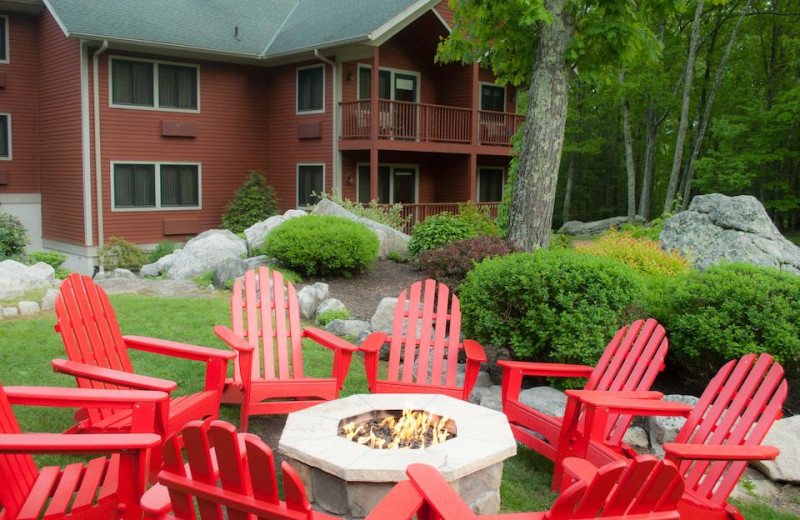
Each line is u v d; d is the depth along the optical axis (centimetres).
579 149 2855
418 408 369
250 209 1831
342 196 1839
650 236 1226
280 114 1947
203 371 551
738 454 282
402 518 200
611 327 490
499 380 567
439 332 501
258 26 1995
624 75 2548
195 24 1838
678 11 962
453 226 1080
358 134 1769
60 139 1734
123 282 959
